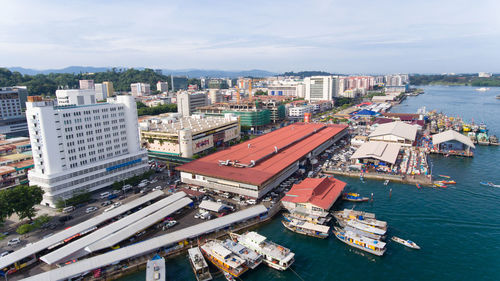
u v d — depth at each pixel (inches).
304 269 4170.8
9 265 3993.6
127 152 7298.2
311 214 5300.2
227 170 6510.8
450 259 4276.6
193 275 4060.0
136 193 6446.9
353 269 4151.1
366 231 4845.0
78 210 5703.7
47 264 4197.8
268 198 5969.5
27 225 4751.5
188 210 5639.8
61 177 5871.1
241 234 5022.1
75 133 6131.9
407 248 4552.2
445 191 6466.5
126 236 4537.4
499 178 7209.6
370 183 7012.8
